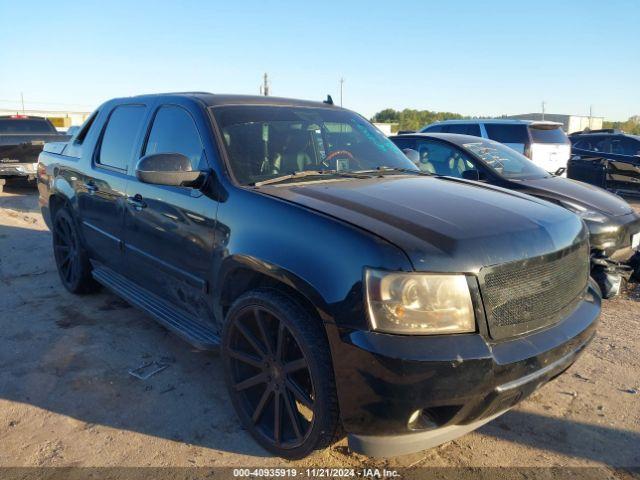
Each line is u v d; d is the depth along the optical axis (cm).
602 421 331
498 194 331
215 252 317
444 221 267
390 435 244
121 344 422
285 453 284
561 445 307
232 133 352
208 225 323
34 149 1214
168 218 359
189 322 362
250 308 292
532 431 320
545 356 255
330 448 299
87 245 493
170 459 288
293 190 310
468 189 337
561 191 627
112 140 462
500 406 252
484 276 244
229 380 314
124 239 420
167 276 374
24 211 989
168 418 325
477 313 241
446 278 238
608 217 581
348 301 242
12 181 1281
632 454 301
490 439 312
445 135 793
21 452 292
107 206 440
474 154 723
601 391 365
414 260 237
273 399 295
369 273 238
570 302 290
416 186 333
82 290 524
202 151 349
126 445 299
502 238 258
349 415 246
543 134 1143
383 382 232
